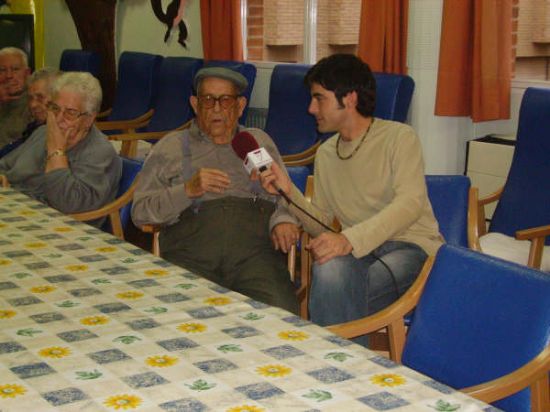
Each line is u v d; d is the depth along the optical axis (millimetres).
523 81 5047
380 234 2824
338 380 1593
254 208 3074
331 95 3012
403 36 5133
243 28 6945
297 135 5449
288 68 5586
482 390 1814
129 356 1699
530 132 4004
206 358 1692
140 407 1477
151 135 6055
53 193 3387
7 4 8617
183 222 3068
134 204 3094
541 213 3914
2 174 3598
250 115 6715
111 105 7816
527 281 1968
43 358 1688
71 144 3432
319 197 3160
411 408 1482
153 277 2225
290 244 2986
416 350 2145
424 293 2172
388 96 4688
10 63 4621
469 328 2045
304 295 3172
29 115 4621
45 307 1986
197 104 3105
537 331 1907
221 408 1475
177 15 7156
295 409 1474
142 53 6926
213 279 3033
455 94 4957
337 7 6379
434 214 3152
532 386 1898
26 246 2512
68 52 7480
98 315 1934
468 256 2111
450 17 4879
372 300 2865
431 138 5184
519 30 5242
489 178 4840
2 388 1549
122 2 7660
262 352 1726
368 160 3033
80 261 2363
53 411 1459
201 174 2885
